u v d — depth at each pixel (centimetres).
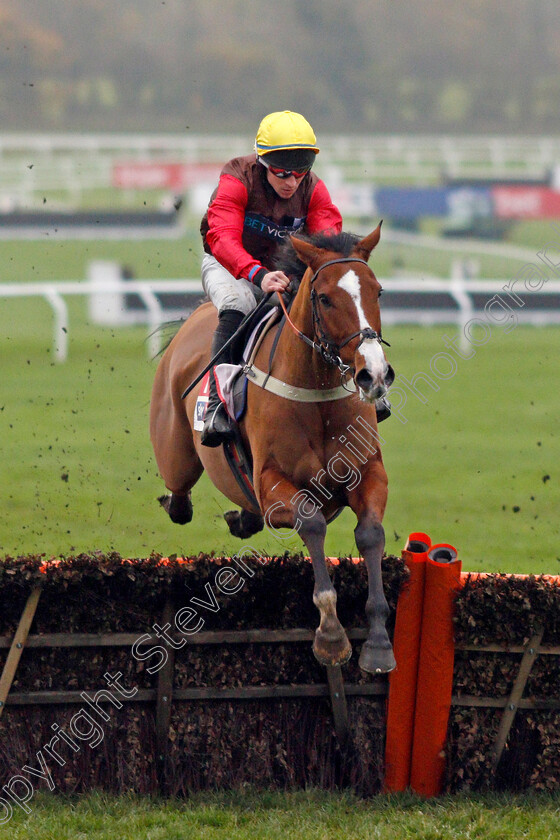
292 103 6359
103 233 2797
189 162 3862
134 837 464
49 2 6112
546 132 6450
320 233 512
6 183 3472
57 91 5978
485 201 3125
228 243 562
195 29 6438
